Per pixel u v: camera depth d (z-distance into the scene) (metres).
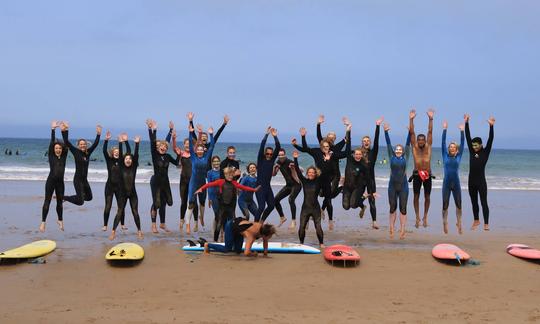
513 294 8.39
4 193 21.72
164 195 12.67
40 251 10.17
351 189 11.52
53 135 11.38
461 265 10.16
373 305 7.76
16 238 12.13
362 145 11.88
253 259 10.42
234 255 10.75
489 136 11.20
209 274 9.27
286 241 12.50
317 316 7.25
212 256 10.63
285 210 18.38
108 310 7.35
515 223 15.91
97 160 48.16
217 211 11.62
